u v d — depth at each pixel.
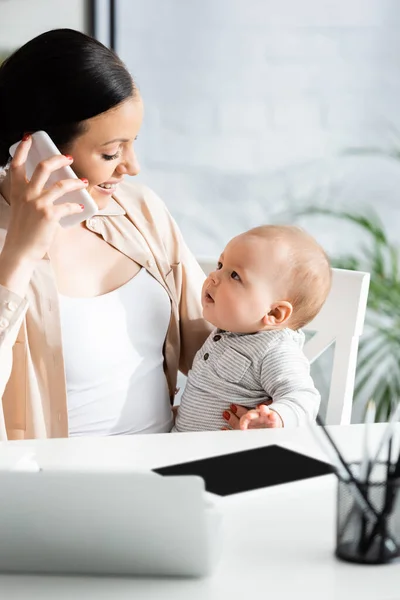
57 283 1.56
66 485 0.78
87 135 1.46
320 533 0.87
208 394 1.62
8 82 1.47
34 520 0.79
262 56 2.81
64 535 0.79
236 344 1.62
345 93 2.83
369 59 2.81
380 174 2.87
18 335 1.50
